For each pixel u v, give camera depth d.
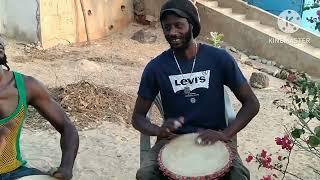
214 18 10.24
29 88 2.78
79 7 9.62
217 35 8.73
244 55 9.64
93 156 4.85
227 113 3.30
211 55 3.23
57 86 6.81
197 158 2.92
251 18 10.11
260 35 9.59
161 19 3.17
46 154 4.82
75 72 7.78
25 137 5.19
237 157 3.15
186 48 3.20
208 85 3.21
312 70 9.02
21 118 2.75
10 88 2.72
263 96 7.15
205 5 10.34
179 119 3.14
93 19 9.91
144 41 9.99
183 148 3.01
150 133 3.19
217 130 3.26
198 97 3.21
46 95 2.85
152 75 3.27
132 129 5.57
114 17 10.42
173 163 2.90
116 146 5.11
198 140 3.04
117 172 4.57
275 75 8.60
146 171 3.09
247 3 10.49
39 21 8.87
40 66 8.05
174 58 3.24
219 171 2.80
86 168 4.60
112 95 6.24
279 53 9.38
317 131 3.25
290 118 6.18
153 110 6.03
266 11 10.27
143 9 10.96
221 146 3.00
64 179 2.65
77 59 8.61
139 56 9.17
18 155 2.78
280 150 5.19
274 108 6.56
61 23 9.30
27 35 9.07
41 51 8.85
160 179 3.06
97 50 9.34
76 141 2.84
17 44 8.98
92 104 5.92
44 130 5.39
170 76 3.22
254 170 4.65
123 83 7.35
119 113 5.89
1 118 2.70
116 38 10.18
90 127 5.50
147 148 3.43
